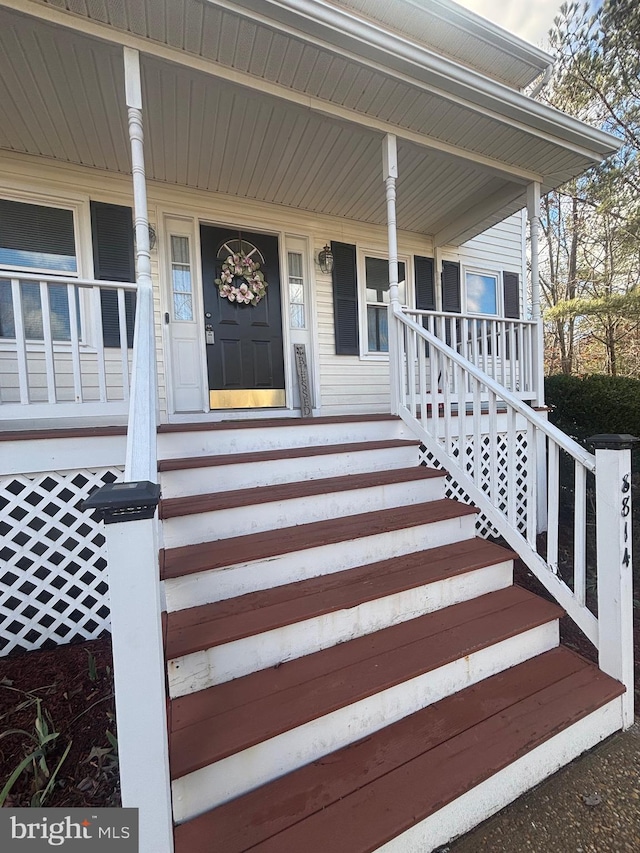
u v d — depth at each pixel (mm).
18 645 2180
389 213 3207
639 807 1339
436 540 2266
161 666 939
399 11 3293
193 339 4055
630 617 1709
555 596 1987
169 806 990
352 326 4805
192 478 2156
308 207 4469
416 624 1798
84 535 2389
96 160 3459
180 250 4027
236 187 4008
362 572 1938
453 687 1605
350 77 2645
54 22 2098
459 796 1216
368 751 1351
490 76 3920
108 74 2527
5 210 3330
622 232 9453
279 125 3111
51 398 2404
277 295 4457
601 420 5562
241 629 1456
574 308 8852
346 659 1558
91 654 2104
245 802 1184
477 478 2453
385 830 1104
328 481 2455
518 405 2121
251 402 4324
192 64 2408
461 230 4898
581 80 8805
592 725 1574
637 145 8922
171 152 3396
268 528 2061
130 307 3684
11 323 3363
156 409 2420
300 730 1285
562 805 1350
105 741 1548
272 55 2447
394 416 3227
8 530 2277
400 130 3156
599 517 1759
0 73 2480
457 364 2561
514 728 1437
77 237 3562
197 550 1795
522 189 4074
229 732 1211
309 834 1092
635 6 7512
